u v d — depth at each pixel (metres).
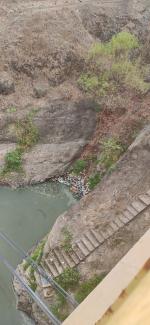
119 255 12.35
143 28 23.41
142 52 21.88
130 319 1.93
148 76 20.77
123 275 2.73
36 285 13.07
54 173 18.84
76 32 22.03
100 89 19.53
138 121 17.25
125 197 13.29
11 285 13.99
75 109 19.14
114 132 18.00
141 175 13.26
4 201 17.69
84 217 13.78
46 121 19.08
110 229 12.96
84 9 23.50
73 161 19.28
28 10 23.16
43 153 18.94
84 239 13.33
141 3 24.66
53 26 22.03
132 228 12.50
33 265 13.62
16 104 19.25
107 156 17.48
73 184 18.47
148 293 1.97
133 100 19.03
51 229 15.09
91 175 18.11
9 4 23.52
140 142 13.50
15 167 18.50
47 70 20.19
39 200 17.86
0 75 19.67
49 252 13.71
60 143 19.22
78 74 20.34
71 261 13.02
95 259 12.72
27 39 20.95
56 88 19.75
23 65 20.19
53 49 20.61
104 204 13.63
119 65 20.16
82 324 2.64
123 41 20.72
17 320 13.17
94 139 19.11
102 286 2.88
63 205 17.64
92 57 20.53
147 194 12.77
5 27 21.81
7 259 14.84
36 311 12.70
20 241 15.84
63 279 12.57
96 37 23.22
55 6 23.59
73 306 11.90
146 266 2.07
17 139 18.98
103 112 19.16
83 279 12.49
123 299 2.05
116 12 23.75
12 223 16.69
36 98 19.59
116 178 13.82
